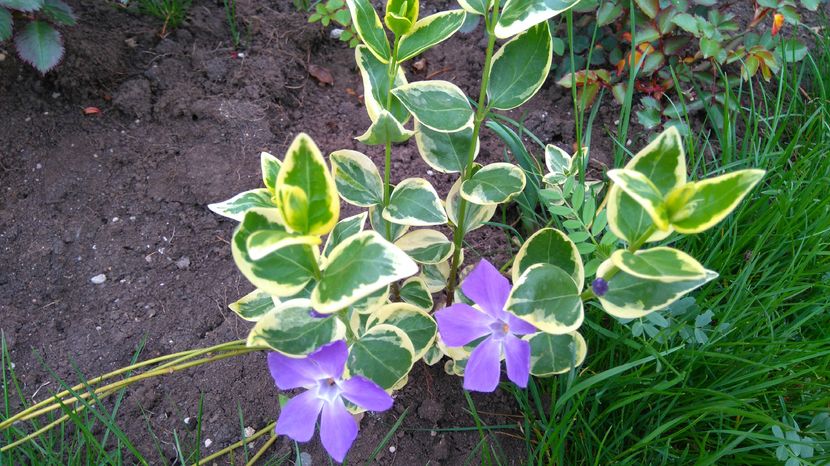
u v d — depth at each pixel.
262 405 0.31
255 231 0.20
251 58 0.42
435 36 0.24
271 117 0.40
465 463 0.28
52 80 0.39
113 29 0.42
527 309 0.22
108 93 0.40
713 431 0.26
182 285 0.34
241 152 0.38
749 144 0.40
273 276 0.20
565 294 0.22
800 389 0.28
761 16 0.40
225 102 0.40
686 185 0.18
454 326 0.24
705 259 0.32
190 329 0.33
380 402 0.22
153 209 0.37
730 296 0.31
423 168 0.39
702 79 0.41
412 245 0.29
